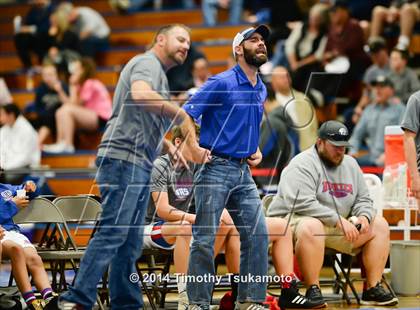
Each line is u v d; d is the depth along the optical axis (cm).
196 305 750
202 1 1745
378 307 875
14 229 845
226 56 1658
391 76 1421
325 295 977
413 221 1086
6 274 1162
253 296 760
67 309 684
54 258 817
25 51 1777
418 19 1526
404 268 962
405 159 952
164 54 718
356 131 1380
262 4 1725
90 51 1719
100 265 688
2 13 1936
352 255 912
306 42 1491
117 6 1816
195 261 750
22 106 1716
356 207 909
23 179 1384
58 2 1817
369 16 1619
